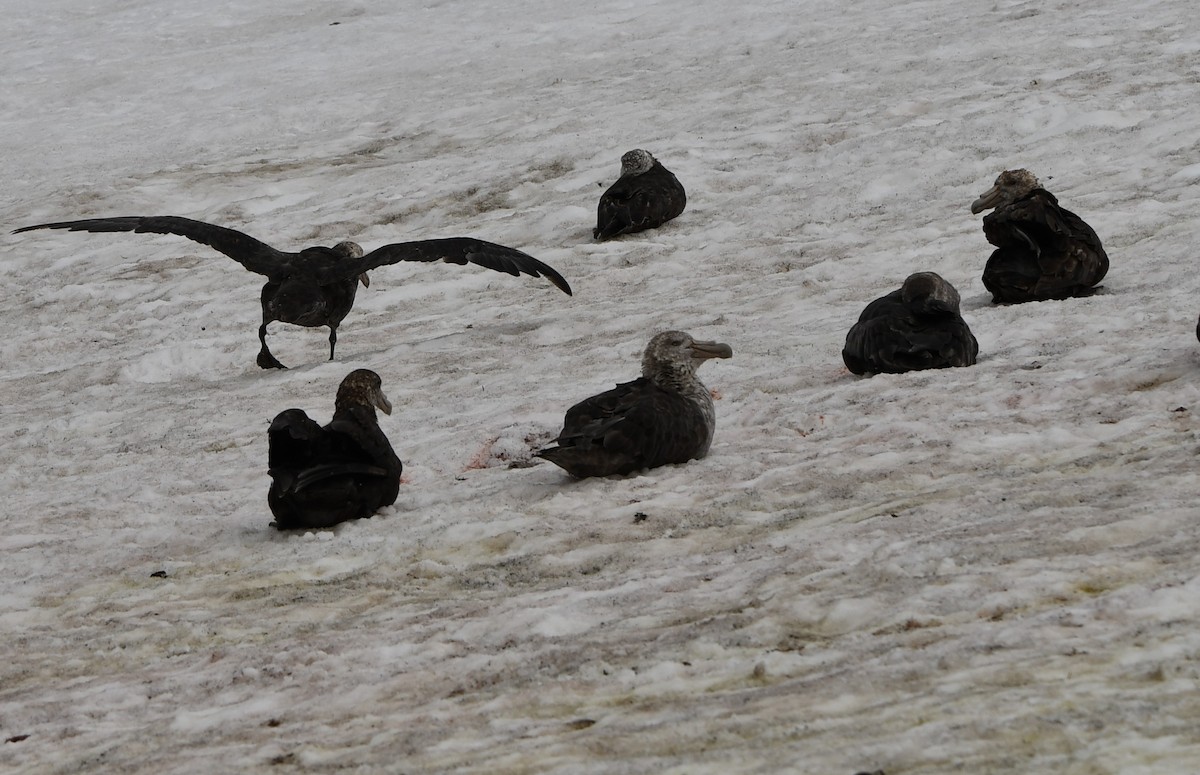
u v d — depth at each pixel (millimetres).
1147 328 14430
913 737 5531
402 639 8531
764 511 10281
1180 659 5961
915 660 6582
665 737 6039
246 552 11273
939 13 36938
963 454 10828
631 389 11922
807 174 26109
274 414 16984
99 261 27547
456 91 37656
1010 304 16859
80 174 34281
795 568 8539
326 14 49656
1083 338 14383
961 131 26609
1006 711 5660
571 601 8703
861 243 21719
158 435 16844
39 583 11141
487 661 7785
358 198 29250
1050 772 5004
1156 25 31828
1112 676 5918
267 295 18625
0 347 23188
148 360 20875
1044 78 29109
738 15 40969
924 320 14211
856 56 33750
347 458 11586
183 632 9422
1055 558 7773
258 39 47406
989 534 8383
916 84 30516
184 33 49156
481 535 10656
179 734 7445
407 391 17078
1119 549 7816
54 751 7473
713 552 9461
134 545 11969
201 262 26703
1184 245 18266
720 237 23578
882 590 7727
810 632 7406
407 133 34531
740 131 29328
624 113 32312
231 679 8312
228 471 14602
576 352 18016
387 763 6352
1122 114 25844
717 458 11883
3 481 15727
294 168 32812
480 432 14195
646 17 42812
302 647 8664
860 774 5258
